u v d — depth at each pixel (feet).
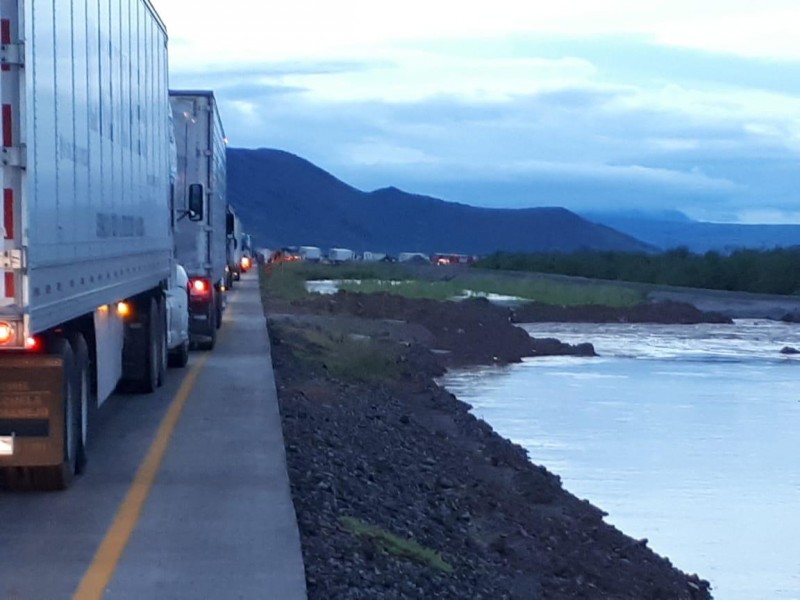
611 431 82.79
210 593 26.68
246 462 42.11
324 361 94.02
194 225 84.89
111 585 27.12
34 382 33.81
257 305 147.13
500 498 55.72
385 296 185.57
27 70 29.07
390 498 45.75
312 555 31.71
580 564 46.19
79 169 35.88
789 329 193.77
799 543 52.80
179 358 73.36
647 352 149.69
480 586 37.11
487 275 342.64
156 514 34.06
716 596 45.06
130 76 47.21
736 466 70.18
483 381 114.11
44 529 32.12
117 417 52.13
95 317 41.01
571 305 213.87
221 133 123.24
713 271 313.94
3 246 28.84
